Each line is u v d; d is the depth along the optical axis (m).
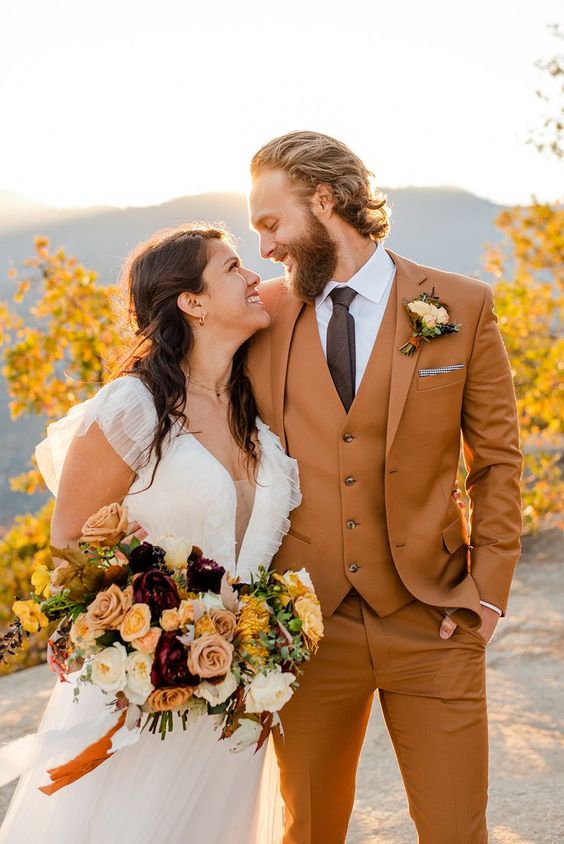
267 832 2.86
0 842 2.55
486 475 2.78
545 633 6.47
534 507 10.04
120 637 2.28
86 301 8.79
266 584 2.41
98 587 2.30
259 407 2.76
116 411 2.55
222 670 2.19
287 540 2.70
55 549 2.32
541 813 3.62
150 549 2.35
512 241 10.52
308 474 2.66
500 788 3.97
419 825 2.58
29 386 8.84
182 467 2.58
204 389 2.73
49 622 2.39
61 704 2.64
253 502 2.70
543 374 9.68
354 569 2.61
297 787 2.64
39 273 8.84
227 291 2.68
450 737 2.54
